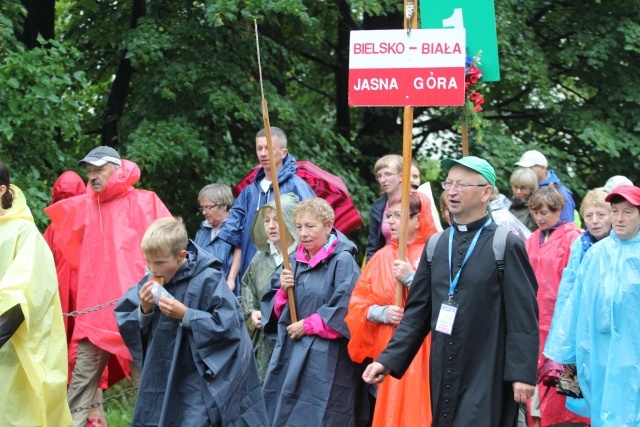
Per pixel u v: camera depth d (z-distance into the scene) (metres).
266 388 7.96
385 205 9.59
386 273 7.52
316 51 17.75
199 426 5.95
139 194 9.03
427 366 7.23
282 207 8.60
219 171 13.80
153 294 5.89
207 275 6.08
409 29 7.07
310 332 7.75
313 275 7.93
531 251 9.01
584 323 7.16
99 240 8.85
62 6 17.28
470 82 7.83
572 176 16.36
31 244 6.62
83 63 15.90
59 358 6.79
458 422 5.51
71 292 9.40
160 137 13.02
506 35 15.27
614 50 16.66
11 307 6.33
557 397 8.45
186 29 13.73
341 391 7.74
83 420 8.71
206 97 13.89
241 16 14.34
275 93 14.20
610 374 6.86
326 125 15.83
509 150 15.41
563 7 16.92
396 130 17.62
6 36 11.97
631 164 16.72
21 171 11.92
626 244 6.96
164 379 6.09
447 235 5.80
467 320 5.55
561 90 17.78
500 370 5.51
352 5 13.58
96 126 15.18
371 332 7.53
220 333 5.95
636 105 16.61
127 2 15.55
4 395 6.52
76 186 9.80
